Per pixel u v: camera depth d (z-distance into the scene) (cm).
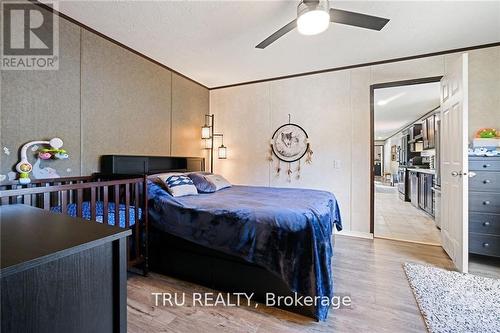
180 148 384
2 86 191
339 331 152
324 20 173
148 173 305
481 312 167
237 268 194
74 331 74
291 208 192
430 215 473
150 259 236
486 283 207
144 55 314
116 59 279
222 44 285
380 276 223
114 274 86
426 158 600
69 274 73
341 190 359
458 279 214
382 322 160
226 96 444
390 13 222
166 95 354
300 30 186
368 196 343
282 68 361
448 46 289
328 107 366
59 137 226
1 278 60
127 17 231
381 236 345
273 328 155
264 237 179
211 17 230
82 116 245
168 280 218
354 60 332
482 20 234
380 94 444
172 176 277
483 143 260
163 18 232
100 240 80
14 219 107
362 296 190
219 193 288
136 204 219
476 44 283
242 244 186
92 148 254
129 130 296
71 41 234
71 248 72
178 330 152
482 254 251
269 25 244
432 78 307
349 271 234
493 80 279
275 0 204
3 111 191
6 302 61
